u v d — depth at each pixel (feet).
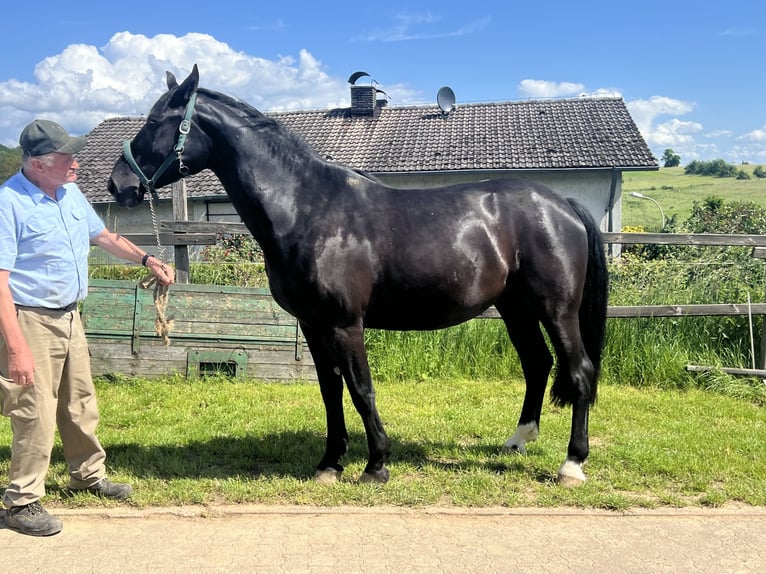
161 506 11.13
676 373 20.80
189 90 11.48
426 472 12.90
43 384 10.05
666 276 23.57
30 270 9.88
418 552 9.56
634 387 20.90
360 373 11.49
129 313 20.72
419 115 61.52
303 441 14.88
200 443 14.65
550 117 57.57
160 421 16.57
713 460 13.51
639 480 12.48
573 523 10.67
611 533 10.28
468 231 11.75
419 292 11.59
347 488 11.75
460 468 13.03
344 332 11.38
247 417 16.93
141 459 13.42
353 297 11.25
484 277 11.89
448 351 22.21
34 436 10.05
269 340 21.15
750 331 20.61
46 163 9.78
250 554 9.45
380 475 12.12
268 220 11.42
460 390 20.16
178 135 11.45
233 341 21.03
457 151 52.44
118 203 11.68
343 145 56.18
